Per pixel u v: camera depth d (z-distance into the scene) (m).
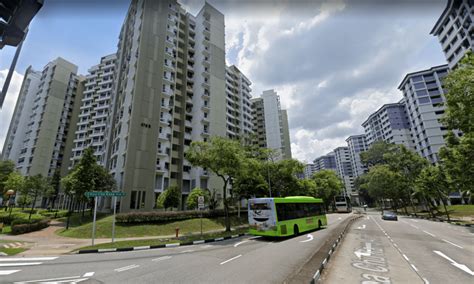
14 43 2.47
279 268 7.78
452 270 7.27
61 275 7.59
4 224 23.72
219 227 23.48
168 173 35.28
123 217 19.64
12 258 10.58
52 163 60.69
